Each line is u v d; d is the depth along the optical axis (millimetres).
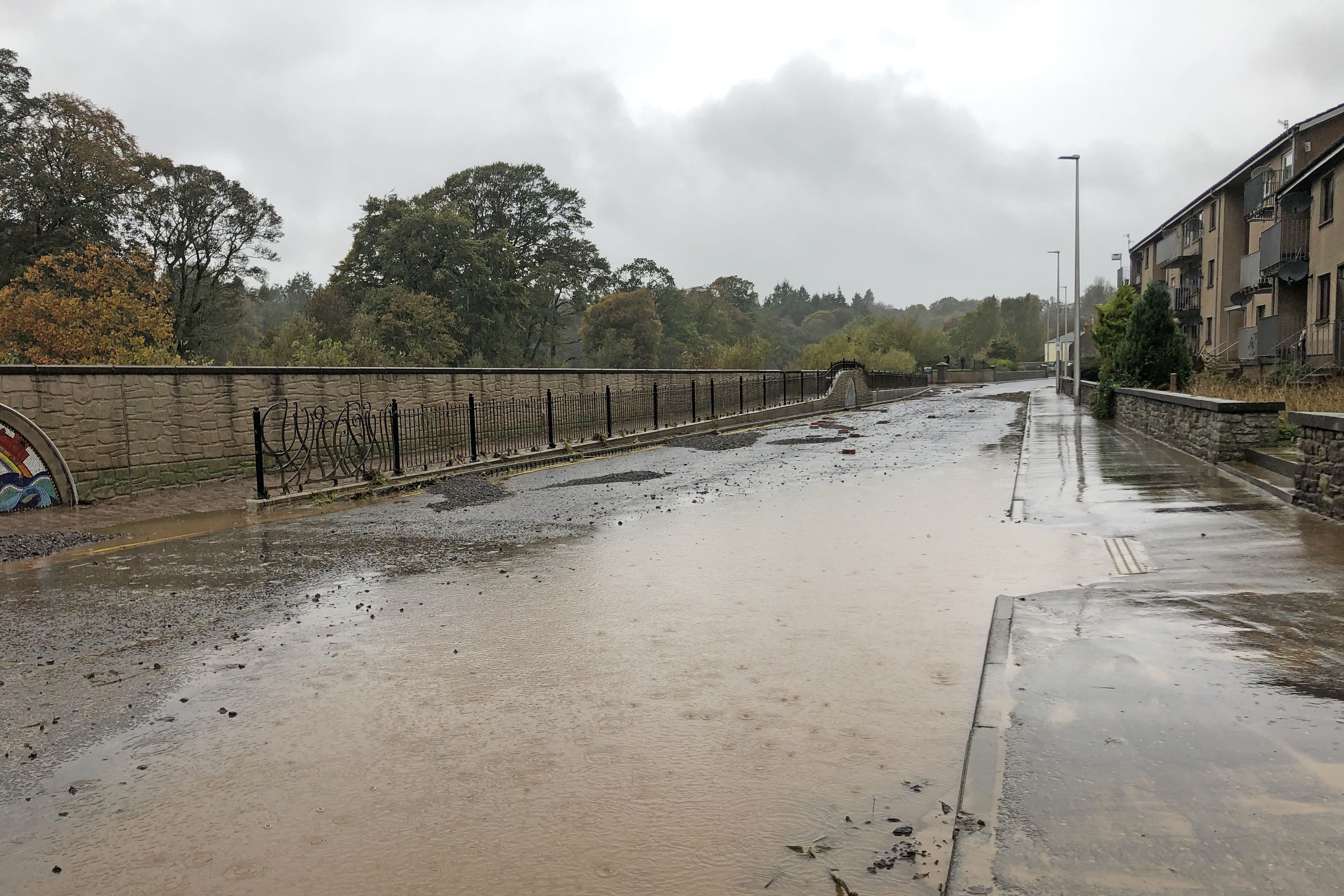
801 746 4160
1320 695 4184
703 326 104938
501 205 69875
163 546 9922
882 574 7672
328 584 7863
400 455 16578
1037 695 4359
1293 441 13406
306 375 16906
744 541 9438
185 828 3557
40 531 10844
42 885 3168
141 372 13930
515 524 10969
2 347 35094
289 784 3920
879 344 81750
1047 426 24219
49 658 5828
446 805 3688
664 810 3580
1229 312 37438
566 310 77062
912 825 3402
